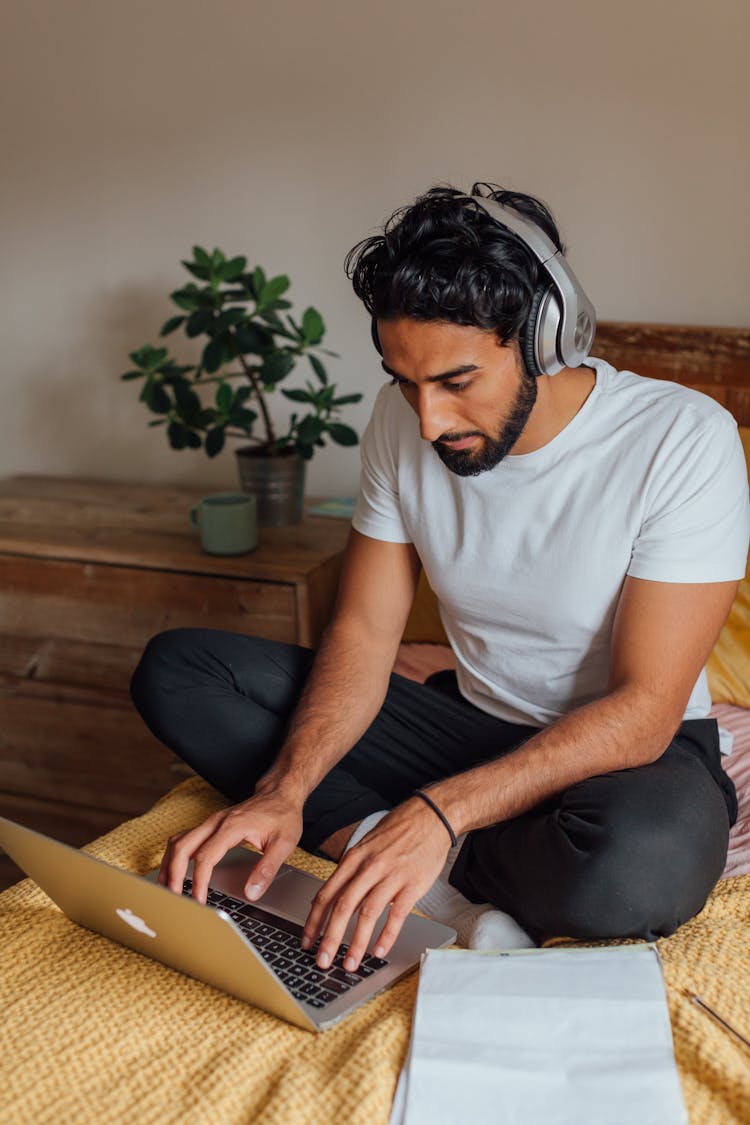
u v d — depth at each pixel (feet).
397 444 4.43
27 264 7.92
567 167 6.39
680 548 3.77
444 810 3.49
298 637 6.05
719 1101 2.66
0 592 6.65
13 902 3.68
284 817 3.67
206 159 7.23
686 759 3.82
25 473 8.38
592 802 3.43
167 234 7.48
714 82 5.99
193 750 4.35
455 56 6.48
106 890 3.07
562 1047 2.78
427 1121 2.58
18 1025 3.01
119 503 7.36
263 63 6.93
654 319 6.43
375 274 3.51
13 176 7.77
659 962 3.09
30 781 6.92
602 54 6.17
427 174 6.72
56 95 7.50
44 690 6.72
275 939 3.39
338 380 7.27
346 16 6.66
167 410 6.66
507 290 3.36
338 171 6.91
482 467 3.73
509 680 4.34
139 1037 2.97
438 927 3.49
